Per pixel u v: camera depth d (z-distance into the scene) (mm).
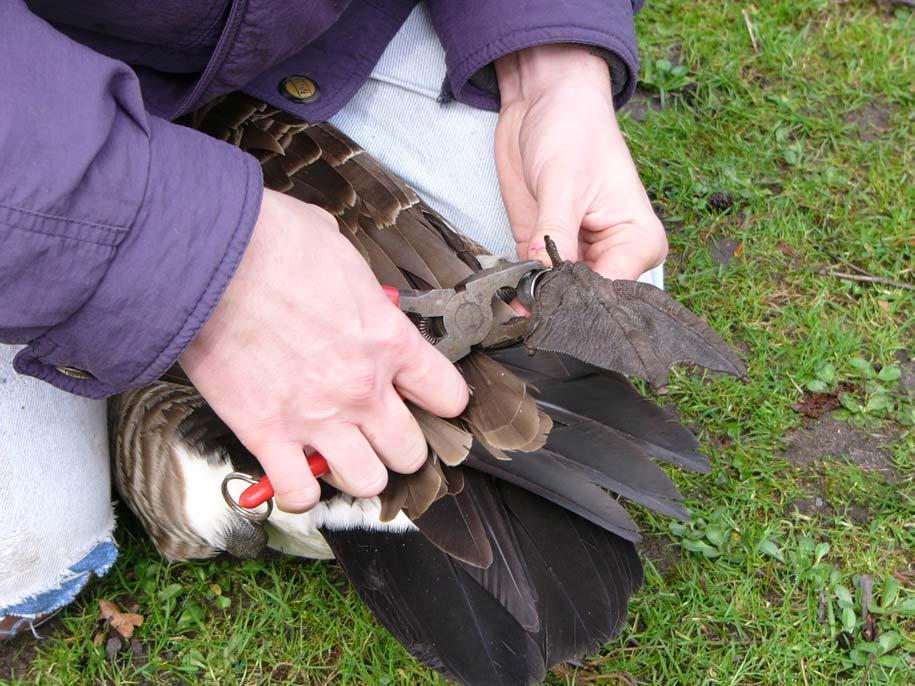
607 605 588
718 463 732
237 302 499
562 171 621
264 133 655
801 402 764
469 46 661
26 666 668
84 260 471
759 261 834
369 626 670
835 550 700
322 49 667
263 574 700
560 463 572
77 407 633
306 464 536
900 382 776
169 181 480
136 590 695
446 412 543
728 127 916
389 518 552
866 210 858
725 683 648
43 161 458
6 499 602
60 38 473
